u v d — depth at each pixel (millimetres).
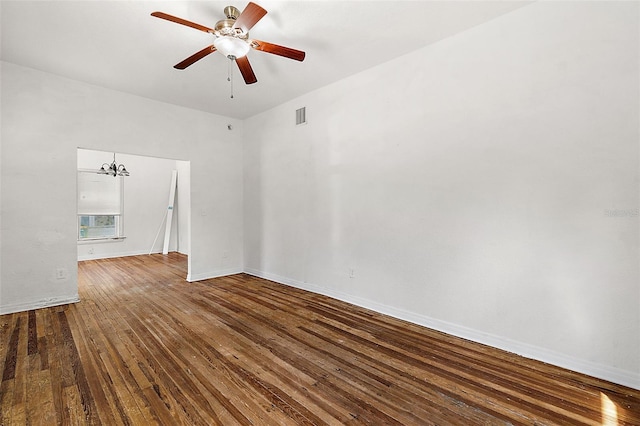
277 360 2486
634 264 2133
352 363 2449
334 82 4070
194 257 5141
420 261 3254
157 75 3793
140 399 1969
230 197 5574
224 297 4195
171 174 8281
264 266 5305
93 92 4094
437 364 2439
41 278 3723
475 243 2857
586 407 1923
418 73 3238
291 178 4750
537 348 2516
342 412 1861
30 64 3525
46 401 1943
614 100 2193
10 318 3371
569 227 2377
